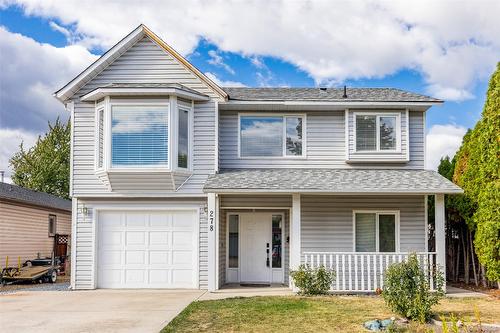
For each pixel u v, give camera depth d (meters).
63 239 26.98
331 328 9.62
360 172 16.75
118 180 15.62
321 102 16.66
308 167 17.20
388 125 17.12
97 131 16.02
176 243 16.17
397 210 16.95
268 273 17.62
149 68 16.44
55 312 11.55
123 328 9.69
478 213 15.02
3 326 9.94
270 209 17.44
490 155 14.54
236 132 17.23
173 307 12.17
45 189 42.25
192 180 16.08
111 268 16.19
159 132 15.48
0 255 21.02
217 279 15.32
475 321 10.09
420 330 9.27
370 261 16.36
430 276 14.64
